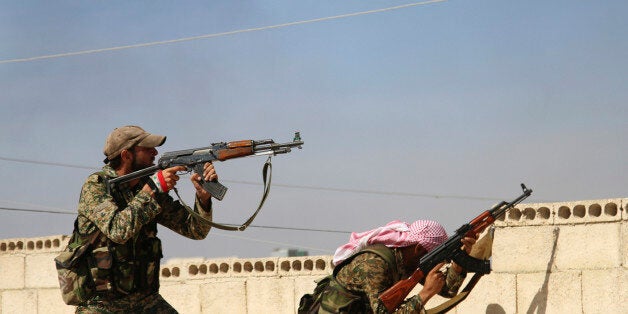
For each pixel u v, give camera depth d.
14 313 13.73
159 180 7.66
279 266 11.48
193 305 12.06
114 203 7.63
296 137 7.68
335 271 7.72
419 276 7.55
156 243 7.98
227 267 11.93
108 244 7.67
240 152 7.63
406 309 7.43
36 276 13.62
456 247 7.79
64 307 13.32
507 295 9.43
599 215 9.03
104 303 7.75
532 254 9.33
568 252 9.10
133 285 7.77
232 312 11.76
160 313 7.96
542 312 9.16
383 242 7.72
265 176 7.75
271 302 11.46
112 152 7.89
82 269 7.70
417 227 7.83
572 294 9.02
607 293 8.80
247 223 7.75
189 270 12.18
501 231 9.52
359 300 7.61
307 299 7.88
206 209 7.95
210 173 7.70
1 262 13.93
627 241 8.74
